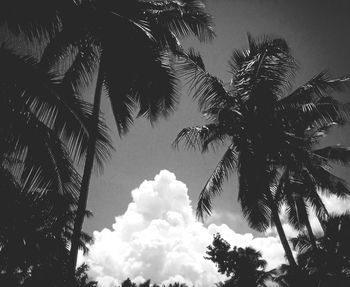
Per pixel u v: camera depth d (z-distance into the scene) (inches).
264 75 508.4
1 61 239.1
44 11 235.9
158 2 417.4
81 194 309.9
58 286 233.9
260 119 506.6
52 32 246.4
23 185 261.6
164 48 419.5
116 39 299.4
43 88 253.9
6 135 243.9
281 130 501.0
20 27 238.7
